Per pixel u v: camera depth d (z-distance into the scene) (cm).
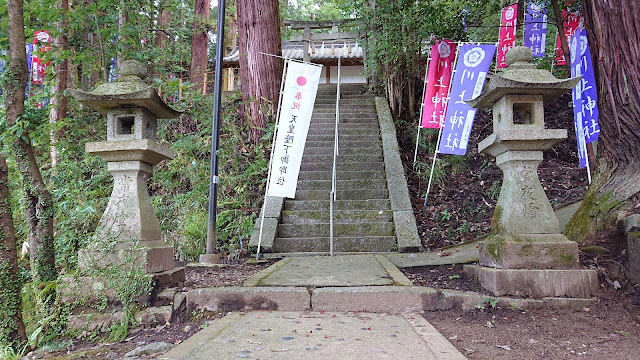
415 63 998
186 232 604
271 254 584
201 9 1254
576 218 419
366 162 809
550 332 275
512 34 854
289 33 1675
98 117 884
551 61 877
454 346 241
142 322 314
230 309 327
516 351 240
